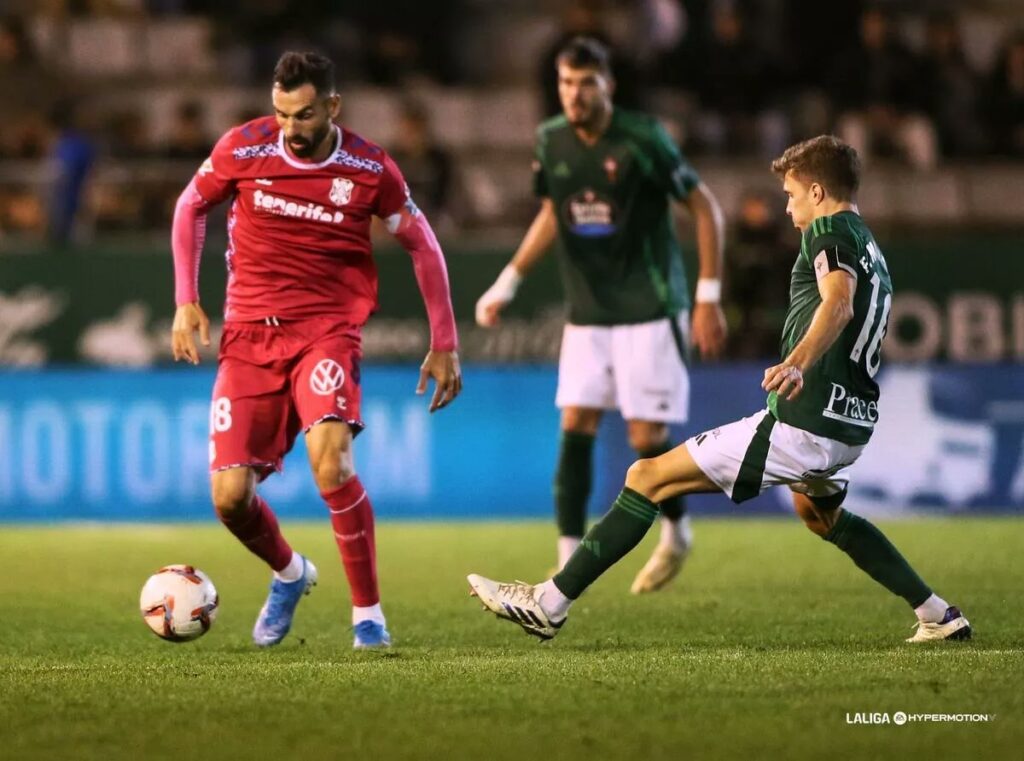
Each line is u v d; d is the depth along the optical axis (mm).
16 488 44625
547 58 51000
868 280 19078
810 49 58938
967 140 58625
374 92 60812
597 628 23328
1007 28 67000
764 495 45031
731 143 57594
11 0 64625
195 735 14570
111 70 62938
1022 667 17812
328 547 37781
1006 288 45188
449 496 44938
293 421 21625
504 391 45094
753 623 23734
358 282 21469
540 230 29531
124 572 32656
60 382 44781
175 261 21750
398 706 15812
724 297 45438
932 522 42156
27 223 50094
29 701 16391
